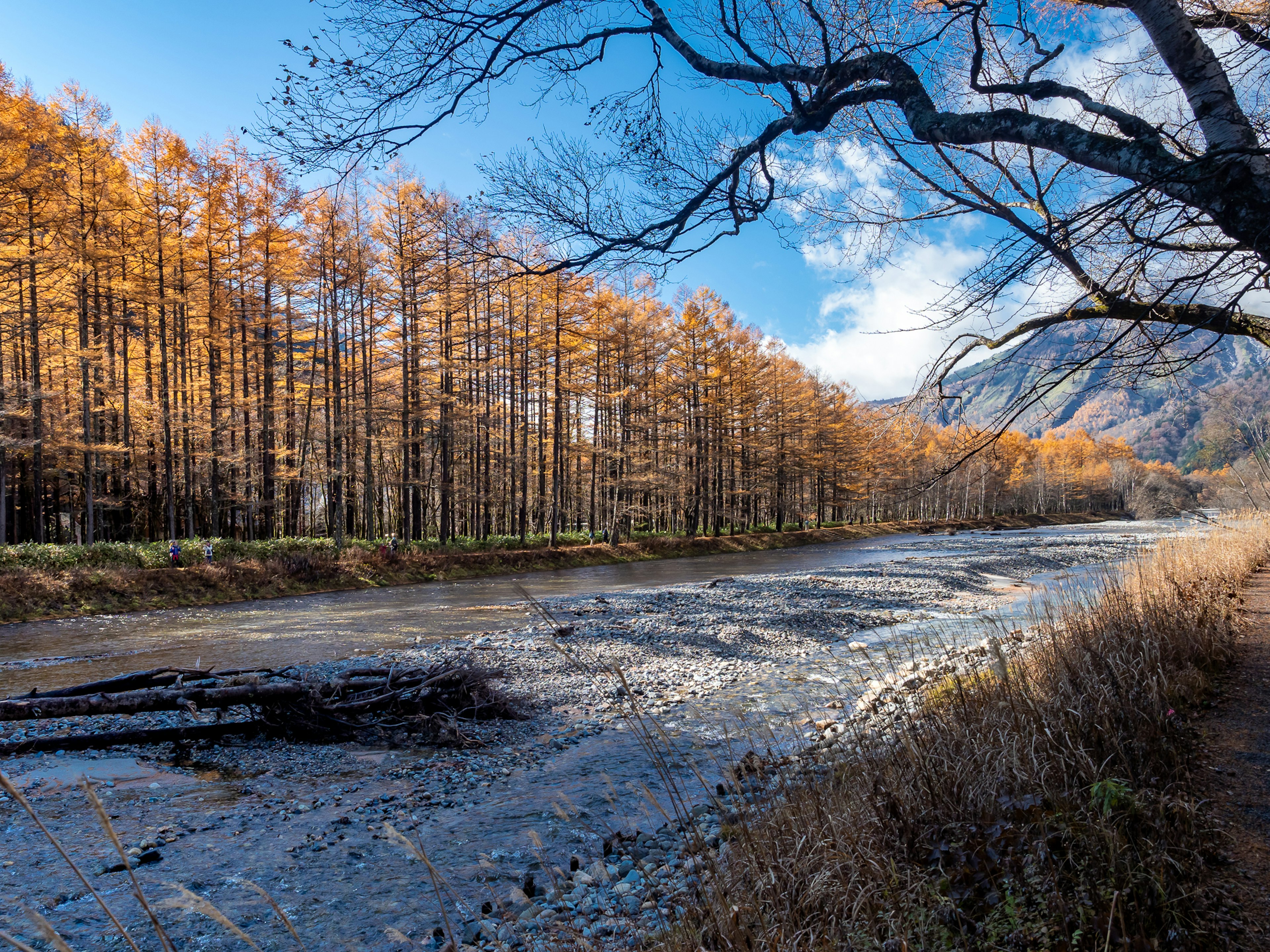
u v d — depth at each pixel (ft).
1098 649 16.61
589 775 21.30
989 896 8.67
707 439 135.44
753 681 33.04
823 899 9.59
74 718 25.93
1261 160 6.71
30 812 4.64
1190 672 17.08
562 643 41.16
